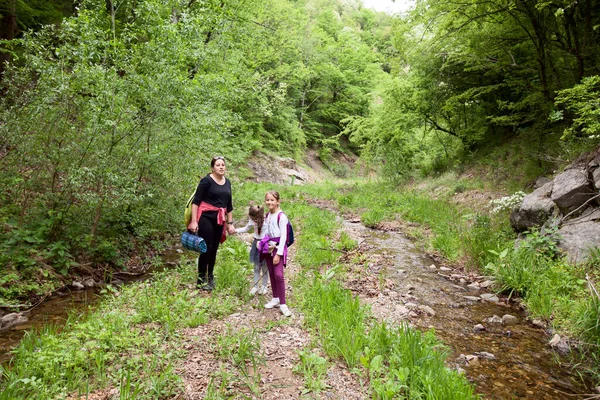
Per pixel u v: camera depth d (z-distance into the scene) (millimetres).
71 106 5324
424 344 3074
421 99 14562
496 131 14023
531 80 10305
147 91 5754
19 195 5500
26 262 4781
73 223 5551
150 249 6781
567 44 8125
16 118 5016
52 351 2904
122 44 5633
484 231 7113
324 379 2895
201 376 2852
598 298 3963
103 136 5559
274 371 2992
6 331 3707
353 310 3934
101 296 4727
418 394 2559
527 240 5902
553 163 8766
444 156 16656
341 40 36531
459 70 12922
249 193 13594
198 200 4660
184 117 6238
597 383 3152
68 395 2543
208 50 6863
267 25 19438
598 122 5559
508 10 7957
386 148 17547
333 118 36500
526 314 4641
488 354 3588
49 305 4383
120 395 2426
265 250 4203
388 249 7695
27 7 9289
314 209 11602
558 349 3750
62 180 5398
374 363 2793
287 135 29656
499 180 10773
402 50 11281
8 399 2293
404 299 4953
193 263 5883
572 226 5574
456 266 6574
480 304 4969
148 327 3578
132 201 6027
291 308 4355
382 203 12633
